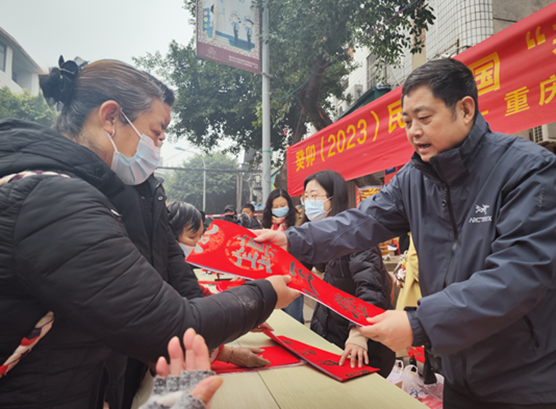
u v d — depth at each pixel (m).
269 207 2.84
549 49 1.99
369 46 6.15
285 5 5.92
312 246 1.26
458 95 0.96
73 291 0.61
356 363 1.19
